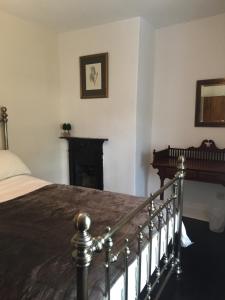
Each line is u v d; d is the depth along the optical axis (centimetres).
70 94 371
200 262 230
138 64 307
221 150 308
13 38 301
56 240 140
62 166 395
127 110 324
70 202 198
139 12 288
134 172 330
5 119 295
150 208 152
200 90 316
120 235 144
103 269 116
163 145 352
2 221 165
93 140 354
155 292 178
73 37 354
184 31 319
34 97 336
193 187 335
